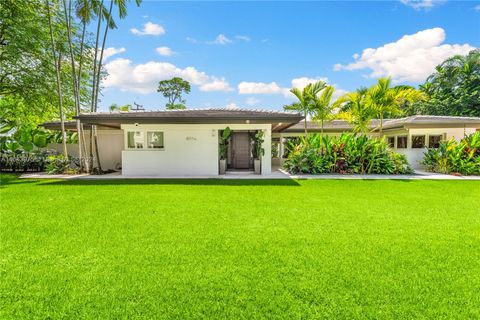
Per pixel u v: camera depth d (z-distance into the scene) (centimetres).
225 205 720
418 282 327
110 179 1248
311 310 273
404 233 501
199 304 283
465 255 405
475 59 2688
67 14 1395
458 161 1413
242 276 341
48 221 573
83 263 377
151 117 1234
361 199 800
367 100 1652
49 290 309
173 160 1428
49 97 1609
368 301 288
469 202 762
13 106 1688
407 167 1421
